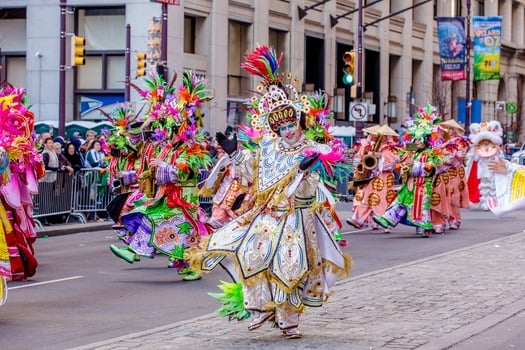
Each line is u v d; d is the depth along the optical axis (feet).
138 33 125.80
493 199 34.88
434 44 207.00
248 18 139.33
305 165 31.86
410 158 72.43
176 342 32.14
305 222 32.35
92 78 130.72
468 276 47.52
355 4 168.25
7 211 47.01
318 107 41.09
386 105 182.70
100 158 84.28
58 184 79.87
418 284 44.75
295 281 31.65
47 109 129.80
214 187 34.12
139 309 40.47
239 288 32.83
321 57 158.81
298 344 31.53
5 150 38.42
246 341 32.22
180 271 49.32
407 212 72.90
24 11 132.67
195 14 129.39
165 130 49.14
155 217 49.06
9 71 134.21
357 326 34.55
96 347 31.48
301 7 151.02
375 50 178.50
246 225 32.48
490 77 176.65
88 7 128.57
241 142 34.63
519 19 266.77
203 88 49.88
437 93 200.23
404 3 191.31
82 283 48.34
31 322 37.47
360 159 75.56
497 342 32.07
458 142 73.00
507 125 234.79
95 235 75.87
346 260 33.17
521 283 45.11
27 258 48.60
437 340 31.96
